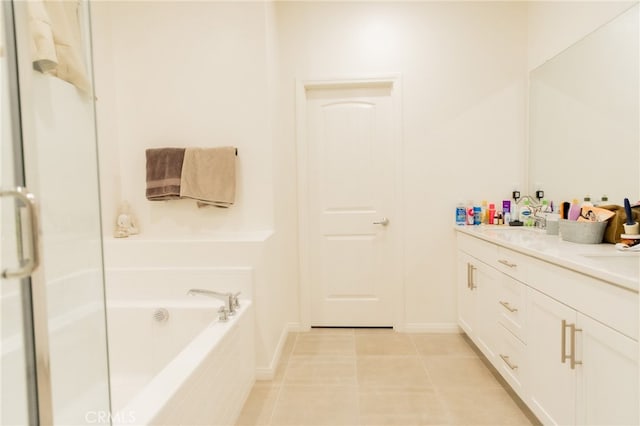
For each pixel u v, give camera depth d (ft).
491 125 8.58
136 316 6.27
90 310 2.93
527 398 5.16
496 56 8.51
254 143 7.59
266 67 7.51
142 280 6.68
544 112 7.68
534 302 4.92
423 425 5.31
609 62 5.77
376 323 9.20
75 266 2.79
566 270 4.14
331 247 9.16
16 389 2.31
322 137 9.05
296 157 8.90
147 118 7.80
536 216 7.72
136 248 6.85
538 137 7.93
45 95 2.59
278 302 7.94
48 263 2.53
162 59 7.72
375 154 8.98
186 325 6.19
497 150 8.59
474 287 7.41
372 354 7.70
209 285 6.61
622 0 5.59
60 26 2.79
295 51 8.75
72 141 2.82
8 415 2.31
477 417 5.48
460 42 8.55
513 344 5.62
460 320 8.40
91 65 3.07
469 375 6.75
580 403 3.93
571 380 4.09
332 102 9.00
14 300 2.27
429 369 7.00
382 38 8.63
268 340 6.81
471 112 8.59
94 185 3.01
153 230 7.86
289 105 8.84
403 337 8.60
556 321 4.39
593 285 3.67
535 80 8.04
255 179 7.61
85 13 3.06
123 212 7.75
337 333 8.92
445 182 8.70
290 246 9.03
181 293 6.65
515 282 5.50
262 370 6.72
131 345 6.28
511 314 5.68
